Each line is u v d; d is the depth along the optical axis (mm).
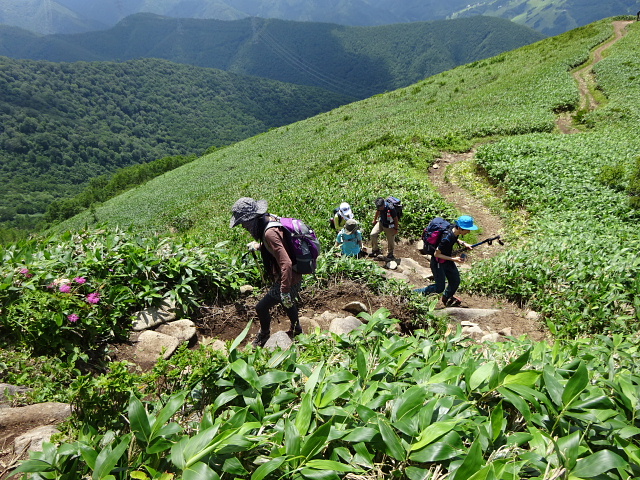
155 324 4879
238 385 2539
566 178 14133
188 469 1790
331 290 6383
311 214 14070
